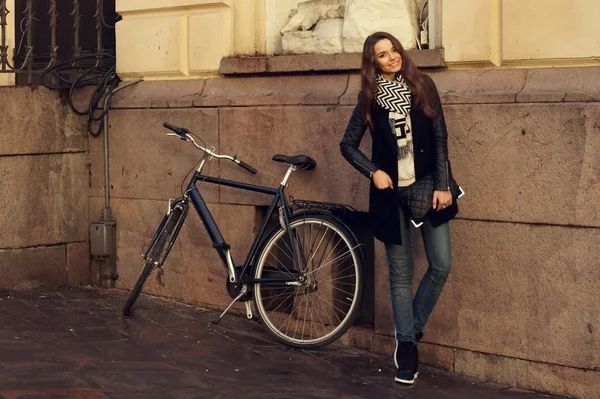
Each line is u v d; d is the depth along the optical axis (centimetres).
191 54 772
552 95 570
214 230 699
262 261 677
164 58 791
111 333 689
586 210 558
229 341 679
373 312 686
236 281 684
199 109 756
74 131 834
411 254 600
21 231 812
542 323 582
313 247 686
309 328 693
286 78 714
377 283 659
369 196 611
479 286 607
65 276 840
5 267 807
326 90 686
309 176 689
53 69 829
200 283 770
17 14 902
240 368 618
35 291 818
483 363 609
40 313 741
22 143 807
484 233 602
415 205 573
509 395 581
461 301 616
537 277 582
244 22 747
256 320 693
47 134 820
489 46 607
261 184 721
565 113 562
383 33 575
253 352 654
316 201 677
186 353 646
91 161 841
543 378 584
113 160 825
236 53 749
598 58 564
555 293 575
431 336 633
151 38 798
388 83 575
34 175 816
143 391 565
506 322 597
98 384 574
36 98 813
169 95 784
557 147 566
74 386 568
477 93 605
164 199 791
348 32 681
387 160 578
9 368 598
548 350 581
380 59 574
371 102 578
